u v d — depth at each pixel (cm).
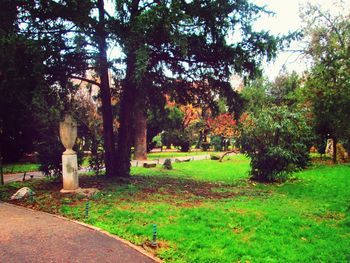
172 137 4481
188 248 596
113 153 1519
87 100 2647
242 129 1605
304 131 1588
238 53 1311
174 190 1243
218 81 1530
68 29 1194
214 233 684
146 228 706
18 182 1516
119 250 596
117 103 1762
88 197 1045
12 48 1035
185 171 2080
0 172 1448
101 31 1143
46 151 1362
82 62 1277
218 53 1345
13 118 1692
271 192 1238
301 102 2178
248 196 1146
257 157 1553
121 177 1451
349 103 1027
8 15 1105
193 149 5094
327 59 1119
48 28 1170
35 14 1132
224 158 3198
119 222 765
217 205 966
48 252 582
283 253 580
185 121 4406
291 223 774
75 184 1130
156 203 978
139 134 2944
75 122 1152
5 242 632
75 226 742
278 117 1552
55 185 1295
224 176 1814
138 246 617
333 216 855
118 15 1173
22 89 1138
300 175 1705
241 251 582
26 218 816
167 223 755
